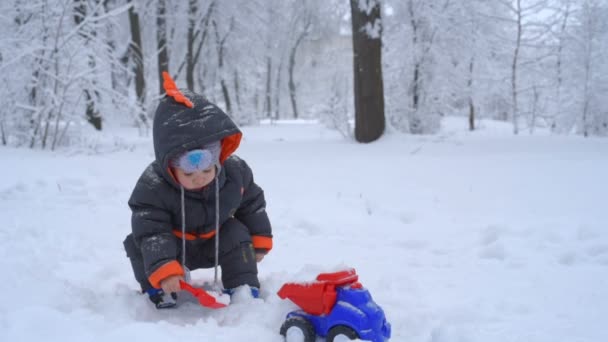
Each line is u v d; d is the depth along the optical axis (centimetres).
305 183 666
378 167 777
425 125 1436
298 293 230
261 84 3203
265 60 2953
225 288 286
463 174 694
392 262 372
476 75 1577
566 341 234
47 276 297
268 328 238
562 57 1449
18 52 971
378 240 433
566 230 420
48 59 991
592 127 1395
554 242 400
